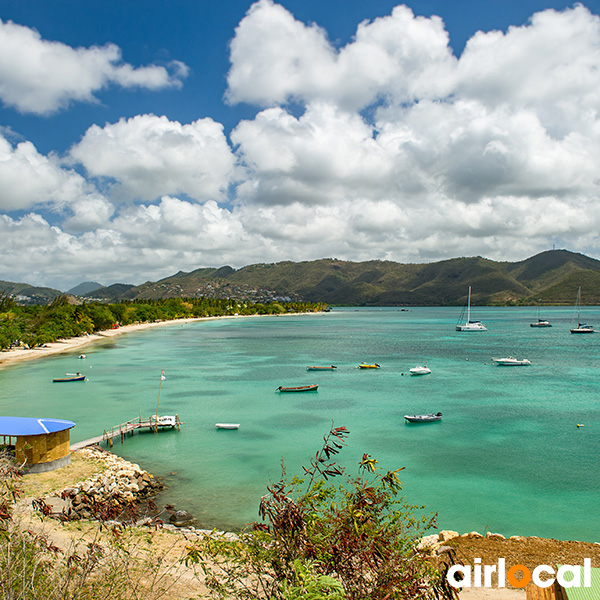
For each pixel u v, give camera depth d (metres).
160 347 145.75
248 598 9.38
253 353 130.38
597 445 48.81
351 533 8.39
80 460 38.56
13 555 8.98
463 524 32.31
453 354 125.62
